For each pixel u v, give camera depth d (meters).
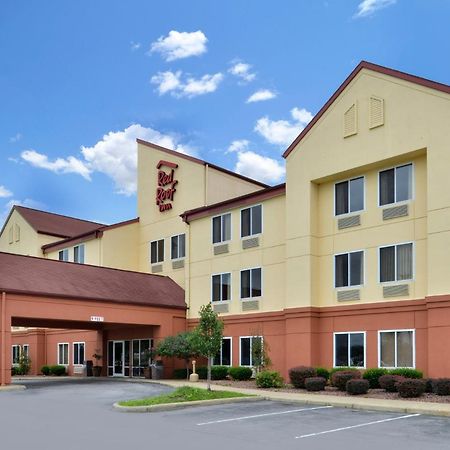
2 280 25.81
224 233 30.55
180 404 17.59
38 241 42.56
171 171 35.97
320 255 25.55
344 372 21.42
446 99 21.23
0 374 24.52
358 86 24.25
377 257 23.41
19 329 41.50
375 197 23.78
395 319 22.41
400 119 22.62
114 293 29.50
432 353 20.62
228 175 34.78
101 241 36.53
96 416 15.72
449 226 20.72
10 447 11.15
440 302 20.56
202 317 21.47
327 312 24.83
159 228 36.22
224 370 27.88
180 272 34.09
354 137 24.14
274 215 27.98
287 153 26.88
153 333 30.97
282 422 14.57
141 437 12.31
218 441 11.88
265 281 27.95
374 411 16.67
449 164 20.91
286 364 25.72
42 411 16.84
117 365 34.03
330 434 12.80
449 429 13.46
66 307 26.98
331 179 25.34
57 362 38.78
